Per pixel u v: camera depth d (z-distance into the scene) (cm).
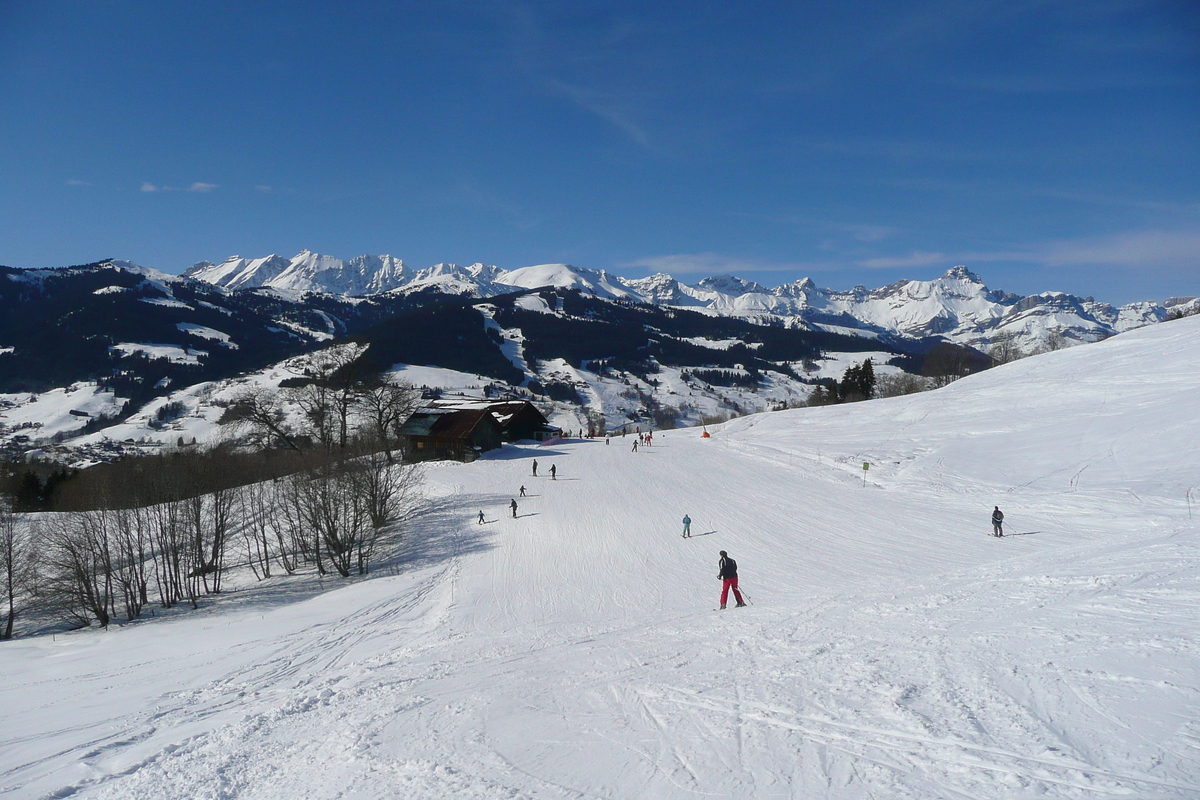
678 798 780
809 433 7406
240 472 7181
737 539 3859
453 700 1355
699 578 3209
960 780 714
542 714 1164
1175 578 1397
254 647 2667
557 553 3909
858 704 981
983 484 4650
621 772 875
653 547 3856
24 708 2045
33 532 4475
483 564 3844
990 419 6166
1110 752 712
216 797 1003
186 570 4366
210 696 1909
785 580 3003
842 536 3778
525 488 5797
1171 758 673
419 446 8000
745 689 1141
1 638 3825
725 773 827
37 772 1307
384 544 4700
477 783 893
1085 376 6631
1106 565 1702
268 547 5162
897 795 707
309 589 4031
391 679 1716
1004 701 895
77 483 6562
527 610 2938
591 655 1678
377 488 5069
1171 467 4050
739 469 6191
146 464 6381
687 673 1311
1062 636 1119
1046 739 769
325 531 4484
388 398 7888
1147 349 6931
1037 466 4700
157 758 1260
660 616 2434
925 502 4497
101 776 1197
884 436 6481
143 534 5044
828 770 790
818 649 1334
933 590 1834
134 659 2694
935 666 1087
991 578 1866
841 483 5303
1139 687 858
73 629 3841
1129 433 4756
